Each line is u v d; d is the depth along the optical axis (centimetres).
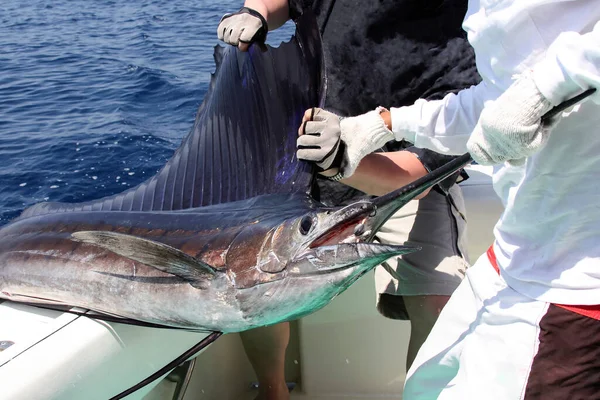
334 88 194
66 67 641
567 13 106
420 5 180
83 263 143
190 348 145
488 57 122
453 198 203
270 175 149
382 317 212
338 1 190
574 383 121
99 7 989
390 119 148
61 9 977
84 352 132
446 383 149
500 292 132
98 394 134
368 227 123
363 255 118
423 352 154
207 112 168
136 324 137
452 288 191
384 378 218
